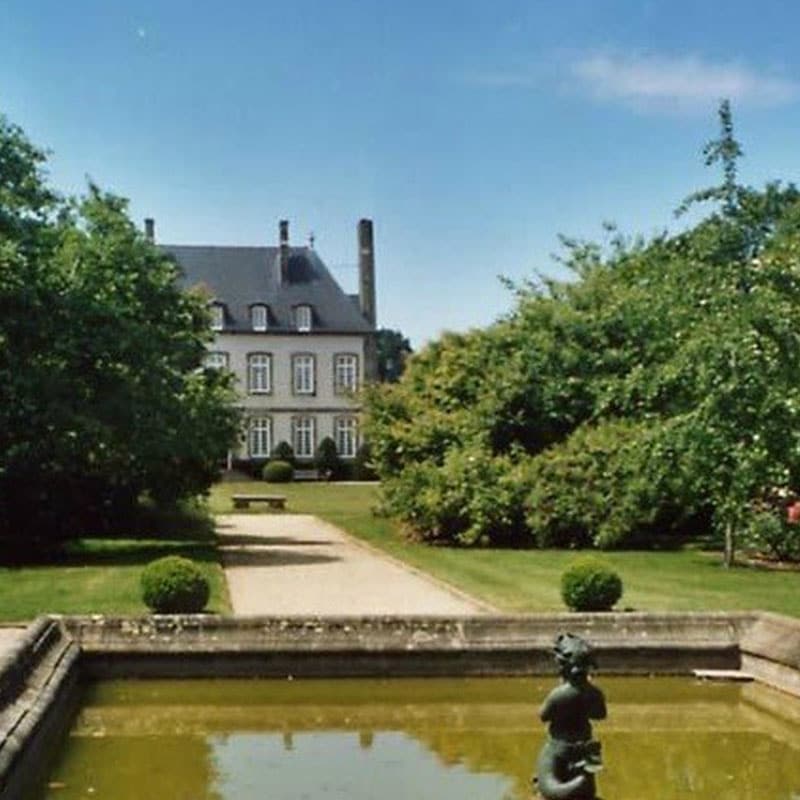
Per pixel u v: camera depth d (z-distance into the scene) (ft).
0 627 48.14
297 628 45.60
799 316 61.77
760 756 35.86
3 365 76.28
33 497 80.38
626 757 35.68
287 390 245.65
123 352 79.00
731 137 69.67
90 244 84.84
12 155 79.66
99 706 41.45
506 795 31.19
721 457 64.64
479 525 85.61
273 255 252.83
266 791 31.60
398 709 41.63
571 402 92.17
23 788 31.37
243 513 127.44
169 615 46.42
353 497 159.22
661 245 87.61
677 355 68.49
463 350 97.30
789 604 55.36
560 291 97.19
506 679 45.44
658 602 55.62
